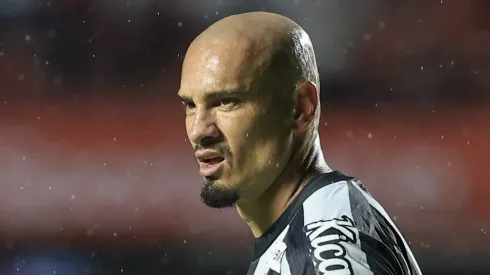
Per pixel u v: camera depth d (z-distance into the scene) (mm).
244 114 6887
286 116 7094
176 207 28141
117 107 32125
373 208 6805
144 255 26172
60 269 25672
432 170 29750
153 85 32719
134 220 27859
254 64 6910
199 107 6953
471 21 33375
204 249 25969
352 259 6133
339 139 31594
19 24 33250
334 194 6848
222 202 7051
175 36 33344
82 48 33031
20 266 25703
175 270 25656
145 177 29266
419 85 32906
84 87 32594
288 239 6738
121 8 33469
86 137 30859
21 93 32188
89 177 29297
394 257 6352
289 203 7141
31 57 32875
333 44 33406
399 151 30812
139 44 33125
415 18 33469
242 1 33094
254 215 7293
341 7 33500
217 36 6992
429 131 31578
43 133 30922
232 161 6930
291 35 7195
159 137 30812
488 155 30125
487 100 32312
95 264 25906
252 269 7270
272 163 7023
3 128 30891
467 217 27547
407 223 27781
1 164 29594
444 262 25766
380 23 33531
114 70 33062
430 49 33250
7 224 27594
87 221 27875
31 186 29031
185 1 33312
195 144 6988
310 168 7332
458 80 32844
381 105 32594
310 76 7273
